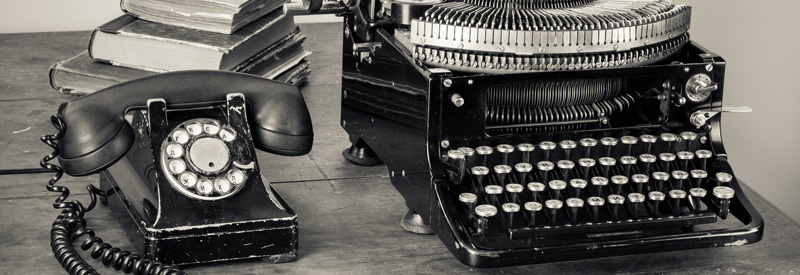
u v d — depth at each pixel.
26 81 2.26
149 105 1.39
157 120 1.40
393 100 1.53
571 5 1.52
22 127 1.95
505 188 1.38
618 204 1.39
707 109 1.49
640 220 1.39
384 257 1.44
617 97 1.55
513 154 1.43
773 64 2.52
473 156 1.40
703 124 1.48
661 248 1.35
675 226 1.41
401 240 1.50
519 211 1.43
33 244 1.45
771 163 2.60
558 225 1.36
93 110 1.37
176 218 1.35
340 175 1.76
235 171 1.39
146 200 1.39
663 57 1.49
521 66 1.39
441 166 1.38
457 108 1.38
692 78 1.47
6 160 1.78
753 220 1.40
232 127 1.43
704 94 1.48
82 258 1.40
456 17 1.42
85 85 2.00
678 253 1.46
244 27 2.05
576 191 1.39
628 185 1.47
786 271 1.41
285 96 1.47
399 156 1.52
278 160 1.82
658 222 1.39
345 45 1.76
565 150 1.44
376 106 1.63
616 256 1.43
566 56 1.40
